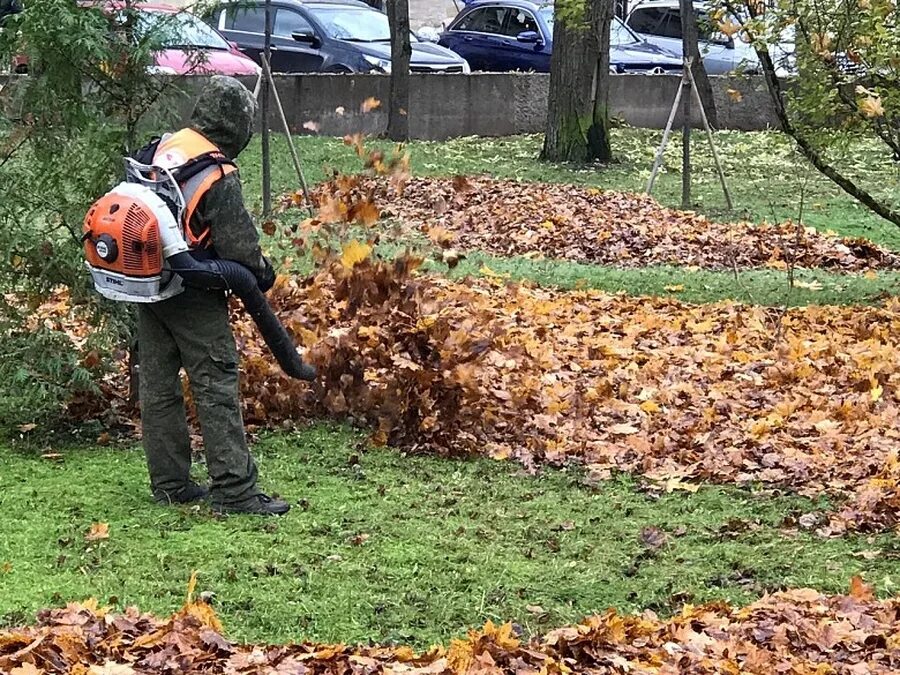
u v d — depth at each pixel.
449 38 33.62
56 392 9.02
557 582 7.34
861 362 11.34
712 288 14.41
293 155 17.80
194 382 7.93
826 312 13.25
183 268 7.64
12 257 8.94
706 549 7.84
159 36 8.88
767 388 10.76
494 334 9.86
